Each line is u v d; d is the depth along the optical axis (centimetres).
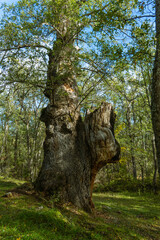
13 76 717
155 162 1493
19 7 761
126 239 530
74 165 711
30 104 1435
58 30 819
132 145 1595
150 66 1084
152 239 583
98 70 733
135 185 1639
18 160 2384
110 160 712
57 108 777
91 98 1218
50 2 757
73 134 754
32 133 1730
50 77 770
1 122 2703
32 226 479
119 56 560
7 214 525
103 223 618
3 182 1183
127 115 1812
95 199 1198
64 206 634
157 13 496
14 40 759
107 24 584
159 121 437
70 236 471
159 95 447
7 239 387
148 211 944
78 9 800
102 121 699
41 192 678
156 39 488
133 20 548
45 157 745
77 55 743
